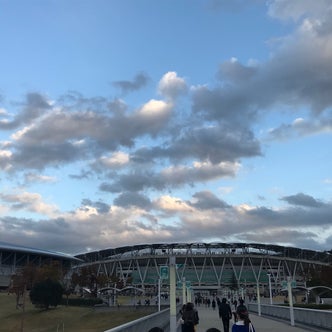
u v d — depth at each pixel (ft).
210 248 637.71
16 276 378.94
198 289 608.19
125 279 590.55
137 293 462.19
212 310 222.48
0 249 518.37
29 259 558.56
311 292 354.95
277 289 554.87
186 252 629.51
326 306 227.40
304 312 112.16
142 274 623.77
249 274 616.80
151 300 374.84
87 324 226.58
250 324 32.22
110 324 215.31
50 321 247.50
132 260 633.20
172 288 71.51
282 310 139.95
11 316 264.72
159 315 90.38
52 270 373.40
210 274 616.80
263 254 637.30
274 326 103.19
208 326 106.93
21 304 307.37
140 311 252.62
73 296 403.75
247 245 644.69
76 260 636.07
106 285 449.06
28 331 229.04
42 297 283.18
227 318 77.20
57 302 286.87
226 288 527.40
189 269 622.13
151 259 625.41
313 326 99.45
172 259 72.64
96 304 326.85
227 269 622.54
